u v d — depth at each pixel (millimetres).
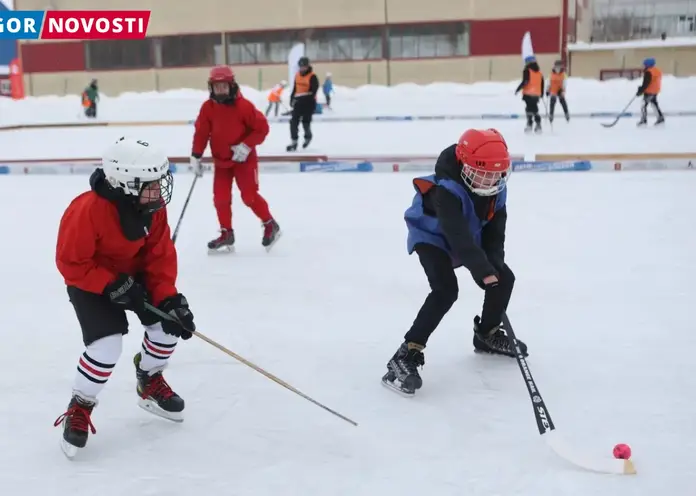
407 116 24688
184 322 3295
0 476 3141
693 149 13492
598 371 4086
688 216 7867
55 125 24266
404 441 3381
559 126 19562
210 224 8094
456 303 5277
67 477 3131
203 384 4004
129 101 33906
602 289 5512
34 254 6820
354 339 4637
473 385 3941
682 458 3172
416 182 3877
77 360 4352
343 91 34000
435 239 3898
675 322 4801
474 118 23641
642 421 3508
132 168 3031
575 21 42406
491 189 3666
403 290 5613
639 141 15188
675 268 5992
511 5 36656
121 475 3145
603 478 3020
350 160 11930
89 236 3094
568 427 3463
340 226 7910
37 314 5172
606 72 37562
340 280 5902
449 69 37719
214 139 6473
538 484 2994
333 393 3879
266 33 39031
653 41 38406
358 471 3145
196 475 3135
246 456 3285
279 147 15828
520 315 5000
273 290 5660
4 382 4047
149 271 3387
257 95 33062
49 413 3693
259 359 4332
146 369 3562
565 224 7672
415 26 37812
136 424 3574
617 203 8672
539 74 17250
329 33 38656
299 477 3109
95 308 3244
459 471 3111
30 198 9742
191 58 39875
